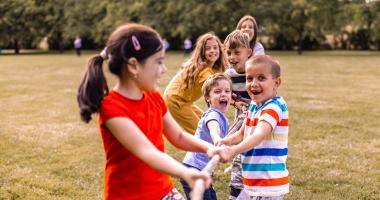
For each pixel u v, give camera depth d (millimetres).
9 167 5832
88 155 6441
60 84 15789
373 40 40688
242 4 39406
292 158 6227
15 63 27891
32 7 45500
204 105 10156
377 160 6199
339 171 5711
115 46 2387
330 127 8195
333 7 38594
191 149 2764
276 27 40344
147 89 2445
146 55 2373
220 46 4859
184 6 39812
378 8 37656
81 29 44812
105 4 43188
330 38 43906
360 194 4961
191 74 4852
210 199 4023
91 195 4914
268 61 3256
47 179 5379
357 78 17250
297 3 38094
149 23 40844
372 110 10016
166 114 2732
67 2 45312
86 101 2416
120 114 2395
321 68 22109
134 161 2494
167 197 2629
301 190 5066
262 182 3229
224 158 2623
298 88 14062
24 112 9992
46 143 7105
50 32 47125
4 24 45250
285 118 3254
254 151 3252
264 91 3244
